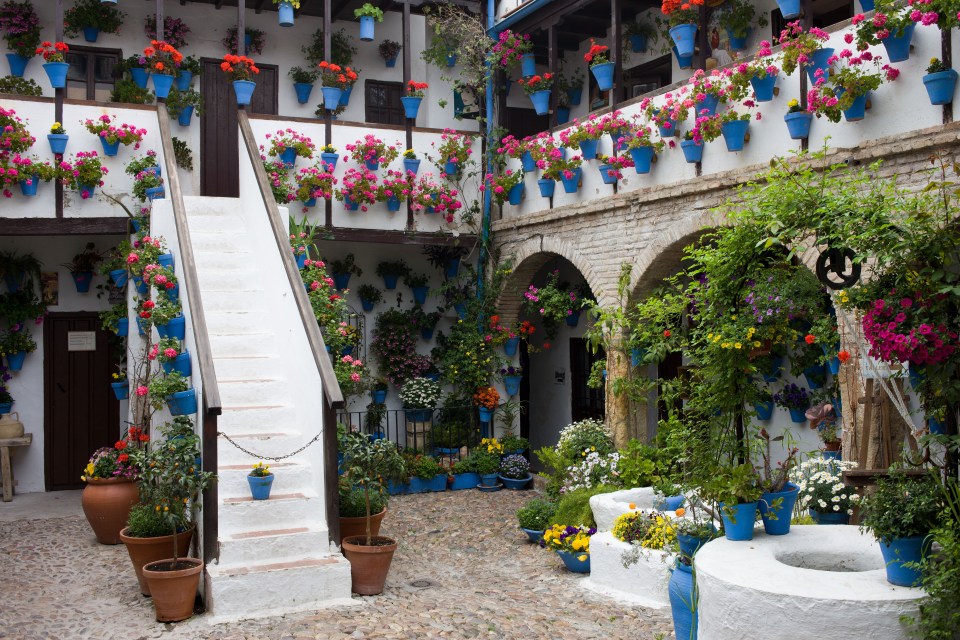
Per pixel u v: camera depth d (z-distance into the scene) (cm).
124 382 1180
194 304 798
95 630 642
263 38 1368
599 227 1092
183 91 1291
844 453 749
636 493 812
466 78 1442
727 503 520
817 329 608
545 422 1456
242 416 838
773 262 535
